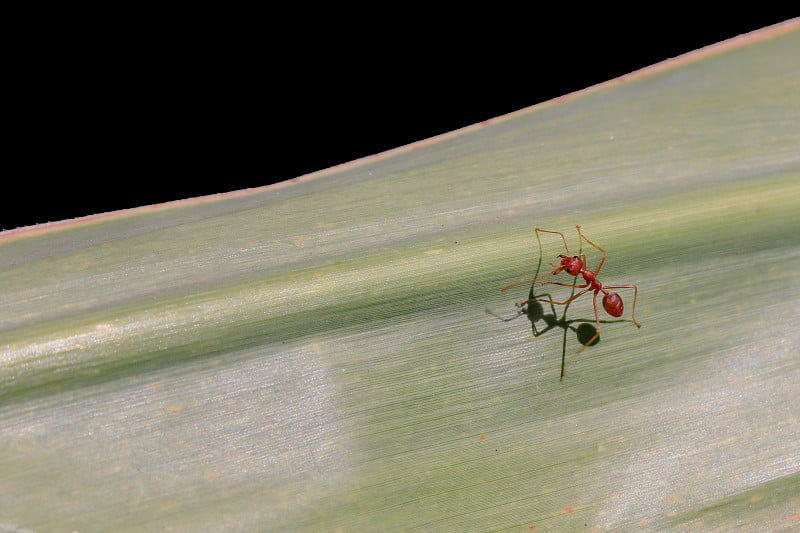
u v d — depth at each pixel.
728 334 0.26
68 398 0.25
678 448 0.25
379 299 0.26
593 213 0.27
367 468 0.25
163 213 0.27
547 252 0.26
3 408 0.25
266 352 0.25
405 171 0.27
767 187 0.27
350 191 0.27
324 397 0.25
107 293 0.26
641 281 0.26
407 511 0.25
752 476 0.25
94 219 0.27
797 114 0.28
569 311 0.26
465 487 0.25
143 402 0.25
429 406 0.25
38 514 0.25
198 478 0.25
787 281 0.26
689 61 0.28
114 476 0.25
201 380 0.25
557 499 0.25
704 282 0.26
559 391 0.26
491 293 0.26
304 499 0.25
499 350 0.26
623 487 0.25
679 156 0.27
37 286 0.26
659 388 0.26
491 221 0.26
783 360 0.26
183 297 0.26
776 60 0.28
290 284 0.26
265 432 0.25
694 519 0.25
